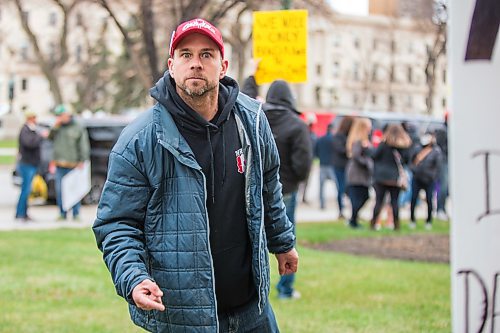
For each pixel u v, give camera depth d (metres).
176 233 4.54
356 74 115.62
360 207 18.86
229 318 4.91
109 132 24.70
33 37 51.59
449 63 4.64
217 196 4.67
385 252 14.80
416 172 19.30
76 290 10.70
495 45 4.55
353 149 18.75
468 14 4.58
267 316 5.02
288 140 9.56
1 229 17.80
